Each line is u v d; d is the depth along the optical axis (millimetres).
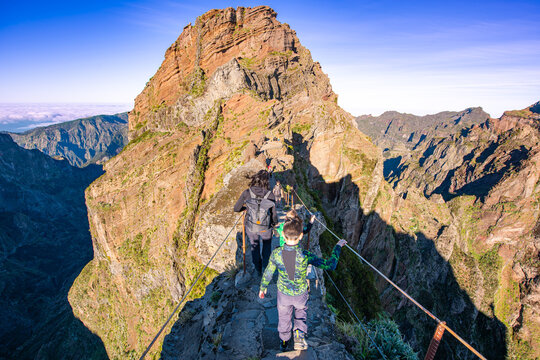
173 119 98750
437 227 156625
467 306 149125
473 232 176625
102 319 106562
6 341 156875
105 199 96062
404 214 155250
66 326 129375
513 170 184000
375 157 65125
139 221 87125
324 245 28328
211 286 9945
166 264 71812
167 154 82562
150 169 86688
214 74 83750
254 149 23047
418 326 113188
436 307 135375
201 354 5707
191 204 66188
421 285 121750
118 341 92062
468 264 160875
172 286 68875
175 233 69812
